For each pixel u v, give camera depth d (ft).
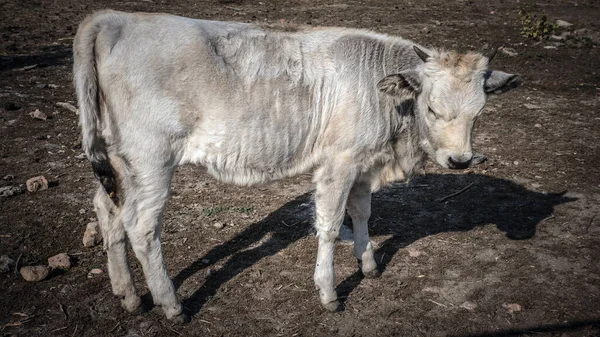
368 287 16.93
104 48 13.71
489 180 23.50
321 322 15.40
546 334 15.01
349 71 14.90
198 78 13.94
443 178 23.75
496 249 18.80
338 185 15.11
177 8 51.72
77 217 19.77
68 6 51.80
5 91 30.78
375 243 19.17
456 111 14.10
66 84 32.63
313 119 14.88
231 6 53.47
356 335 14.94
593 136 27.53
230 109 14.16
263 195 21.94
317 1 57.06
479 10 55.62
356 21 48.52
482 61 14.28
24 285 16.37
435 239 19.42
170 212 20.40
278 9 52.95
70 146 25.13
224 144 14.44
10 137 25.59
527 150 26.12
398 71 15.38
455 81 14.05
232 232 19.39
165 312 15.15
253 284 16.85
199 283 16.78
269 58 14.55
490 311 15.87
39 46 39.63
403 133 15.64
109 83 13.75
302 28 15.48
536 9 56.54
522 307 16.01
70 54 38.17
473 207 21.48
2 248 17.87
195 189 22.16
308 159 15.30
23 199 20.74
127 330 14.85
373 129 14.92
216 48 14.28
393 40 15.93
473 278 17.33
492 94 14.90
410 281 17.21
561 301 16.25
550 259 18.24
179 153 14.37
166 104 13.83
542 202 21.74
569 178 23.57
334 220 15.30
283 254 18.33
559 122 29.25
